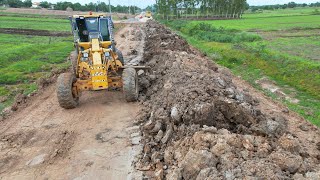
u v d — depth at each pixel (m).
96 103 11.40
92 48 10.93
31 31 40.84
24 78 15.43
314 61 18.72
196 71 11.91
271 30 40.81
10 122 9.93
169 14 77.69
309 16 70.56
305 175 5.43
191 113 7.62
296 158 5.80
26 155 7.86
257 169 5.38
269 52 20.58
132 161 7.34
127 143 8.20
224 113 7.88
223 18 75.50
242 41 30.20
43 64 18.58
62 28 46.56
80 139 8.59
